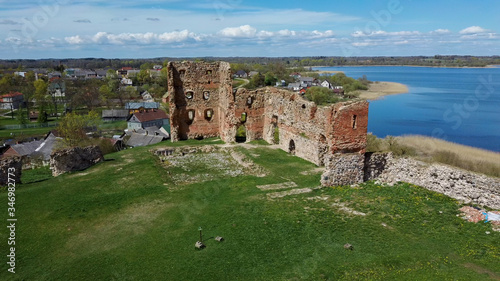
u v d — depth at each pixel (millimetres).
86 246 14867
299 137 28938
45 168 33594
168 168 27141
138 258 13914
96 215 17828
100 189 21375
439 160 21375
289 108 30219
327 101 64688
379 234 15492
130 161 27297
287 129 30781
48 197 20062
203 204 19281
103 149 40625
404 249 14273
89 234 15906
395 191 20578
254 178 23828
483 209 17578
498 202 17391
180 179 24344
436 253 14000
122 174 24125
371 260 13523
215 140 35844
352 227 16156
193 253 14203
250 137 35344
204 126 36719
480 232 15500
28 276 12812
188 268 13203
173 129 35094
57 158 24172
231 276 12727
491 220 16297
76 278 12680
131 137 57750
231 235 15633
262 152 30781
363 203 18938
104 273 12961
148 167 25594
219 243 14945
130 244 15008
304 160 28172
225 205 19047
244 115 34906
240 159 29047
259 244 14805
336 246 14547
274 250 14328
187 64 34875
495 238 14953
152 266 13367
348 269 12984
